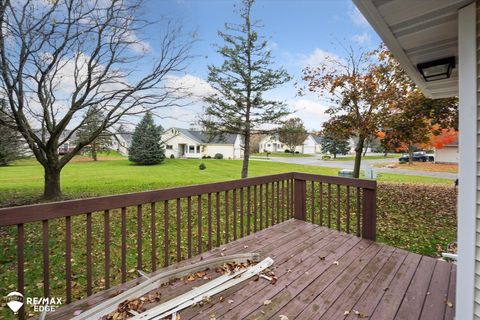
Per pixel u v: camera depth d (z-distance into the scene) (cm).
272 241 316
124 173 1563
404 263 259
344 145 3431
